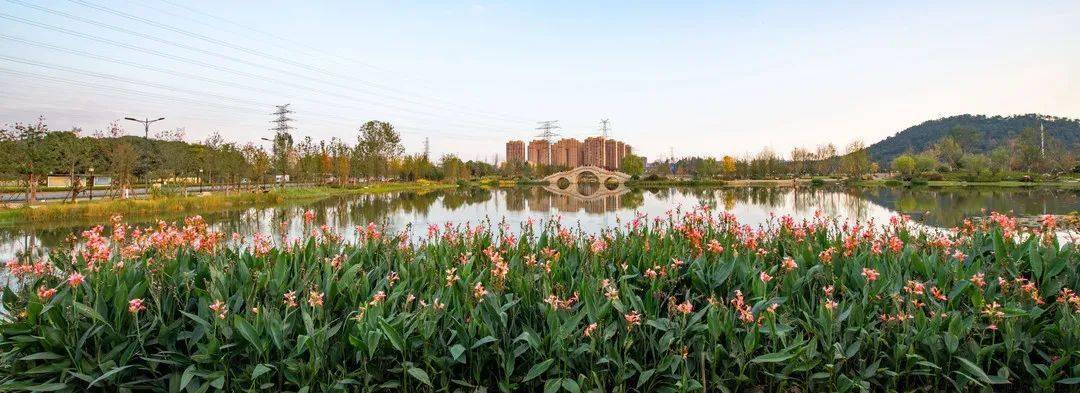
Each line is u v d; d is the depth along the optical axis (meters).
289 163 50.00
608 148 120.94
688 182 69.19
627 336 2.97
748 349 2.85
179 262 3.91
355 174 55.78
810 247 4.34
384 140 57.56
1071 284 3.69
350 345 3.03
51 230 16.88
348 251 4.79
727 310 3.13
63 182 41.19
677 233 5.32
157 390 2.98
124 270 3.60
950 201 29.30
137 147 31.66
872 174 79.56
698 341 3.03
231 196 29.09
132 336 3.05
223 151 36.62
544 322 3.29
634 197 39.53
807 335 3.22
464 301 3.30
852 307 3.12
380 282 3.65
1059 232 7.35
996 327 2.96
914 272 3.97
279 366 2.88
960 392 2.81
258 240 4.82
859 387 2.78
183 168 32.44
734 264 3.77
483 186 69.31
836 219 7.16
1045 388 2.83
